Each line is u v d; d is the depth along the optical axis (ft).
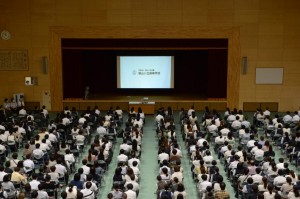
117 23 92.27
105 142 60.49
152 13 91.71
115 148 70.28
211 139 69.87
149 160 65.62
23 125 70.28
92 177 47.42
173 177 48.98
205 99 98.17
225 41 93.56
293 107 94.79
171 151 58.29
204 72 107.86
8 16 92.79
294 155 61.41
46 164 51.98
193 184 56.39
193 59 107.55
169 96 103.14
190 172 60.34
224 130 65.51
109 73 107.96
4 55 94.22
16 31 93.30
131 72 102.99
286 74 93.71
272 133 70.69
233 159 54.60
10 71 94.79
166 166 51.44
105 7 91.86
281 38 92.48
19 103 92.79
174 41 93.97
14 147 64.75
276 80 93.91
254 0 91.45
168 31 92.17
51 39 93.40
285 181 47.03
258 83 94.12
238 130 69.92
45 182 45.39
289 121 75.97
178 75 108.37
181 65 108.06
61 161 52.08
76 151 60.75
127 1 91.56
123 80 103.30
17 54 94.12
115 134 69.92
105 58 107.34
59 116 76.18
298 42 92.73
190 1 91.30
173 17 91.76
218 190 44.32
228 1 91.35
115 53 106.83
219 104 95.66
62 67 95.30
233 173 52.49
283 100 94.58
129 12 91.81
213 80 96.22
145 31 92.32
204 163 53.11
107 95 104.63
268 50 92.99
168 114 77.87
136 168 52.03
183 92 108.88
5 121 75.10
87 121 72.59
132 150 56.29
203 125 74.95
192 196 52.85
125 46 94.43
